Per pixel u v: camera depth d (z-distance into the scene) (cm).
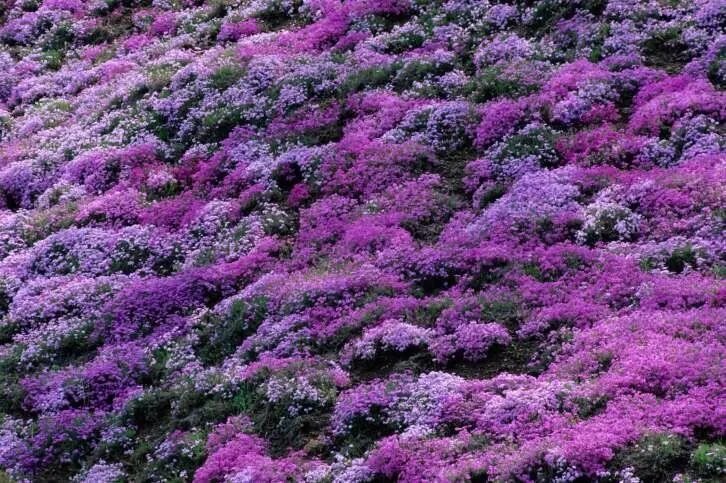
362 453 1692
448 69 3000
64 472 1983
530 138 2494
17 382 2305
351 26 3469
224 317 2253
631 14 2906
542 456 1453
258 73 3272
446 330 1948
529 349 1830
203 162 2964
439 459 1566
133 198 2897
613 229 2080
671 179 2130
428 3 3422
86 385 2178
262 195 2689
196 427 1930
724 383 1470
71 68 4038
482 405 1678
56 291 2577
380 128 2788
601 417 1502
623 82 2606
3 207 3173
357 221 2422
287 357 2033
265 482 1656
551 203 2220
